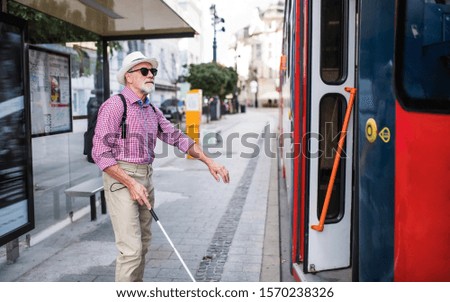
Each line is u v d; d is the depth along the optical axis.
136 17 5.96
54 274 4.39
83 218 6.31
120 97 3.22
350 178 3.71
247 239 5.45
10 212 4.28
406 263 2.14
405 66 2.15
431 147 2.11
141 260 3.33
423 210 2.11
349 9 3.53
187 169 10.77
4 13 4.07
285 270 4.48
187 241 5.41
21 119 4.39
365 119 2.43
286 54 6.72
